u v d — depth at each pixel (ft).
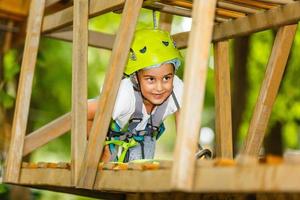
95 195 22.74
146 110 20.68
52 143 51.01
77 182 19.01
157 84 20.30
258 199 16.74
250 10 21.74
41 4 23.08
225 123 22.49
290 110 41.11
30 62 22.77
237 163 13.14
